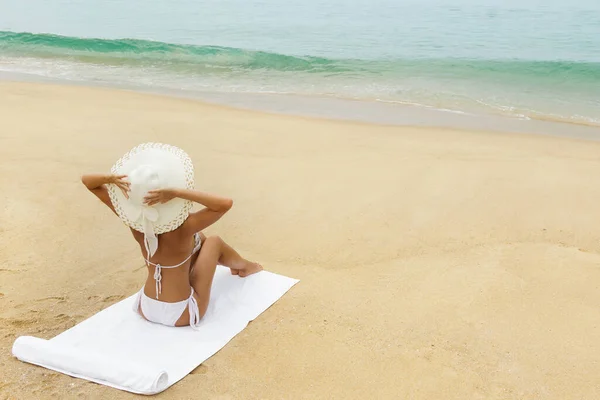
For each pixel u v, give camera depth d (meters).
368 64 15.00
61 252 5.26
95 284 4.79
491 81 13.26
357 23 21.72
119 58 15.90
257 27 21.08
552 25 20.70
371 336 4.13
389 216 6.01
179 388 3.59
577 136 9.27
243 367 3.79
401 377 3.71
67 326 4.21
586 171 7.20
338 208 6.18
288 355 3.91
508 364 3.84
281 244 5.50
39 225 5.71
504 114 10.70
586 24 20.77
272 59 15.55
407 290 4.72
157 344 3.97
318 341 4.07
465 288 4.73
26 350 3.78
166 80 13.58
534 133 9.34
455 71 14.20
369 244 5.49
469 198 6.39
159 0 28.48
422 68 14.53
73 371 3.68
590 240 5.54
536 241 5.53
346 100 11.67
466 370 3.78
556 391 3.60
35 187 6.53
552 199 6.36
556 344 4.05
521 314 4.38
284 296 4.62
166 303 4.10
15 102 10.37
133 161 3.75
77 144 8.05
